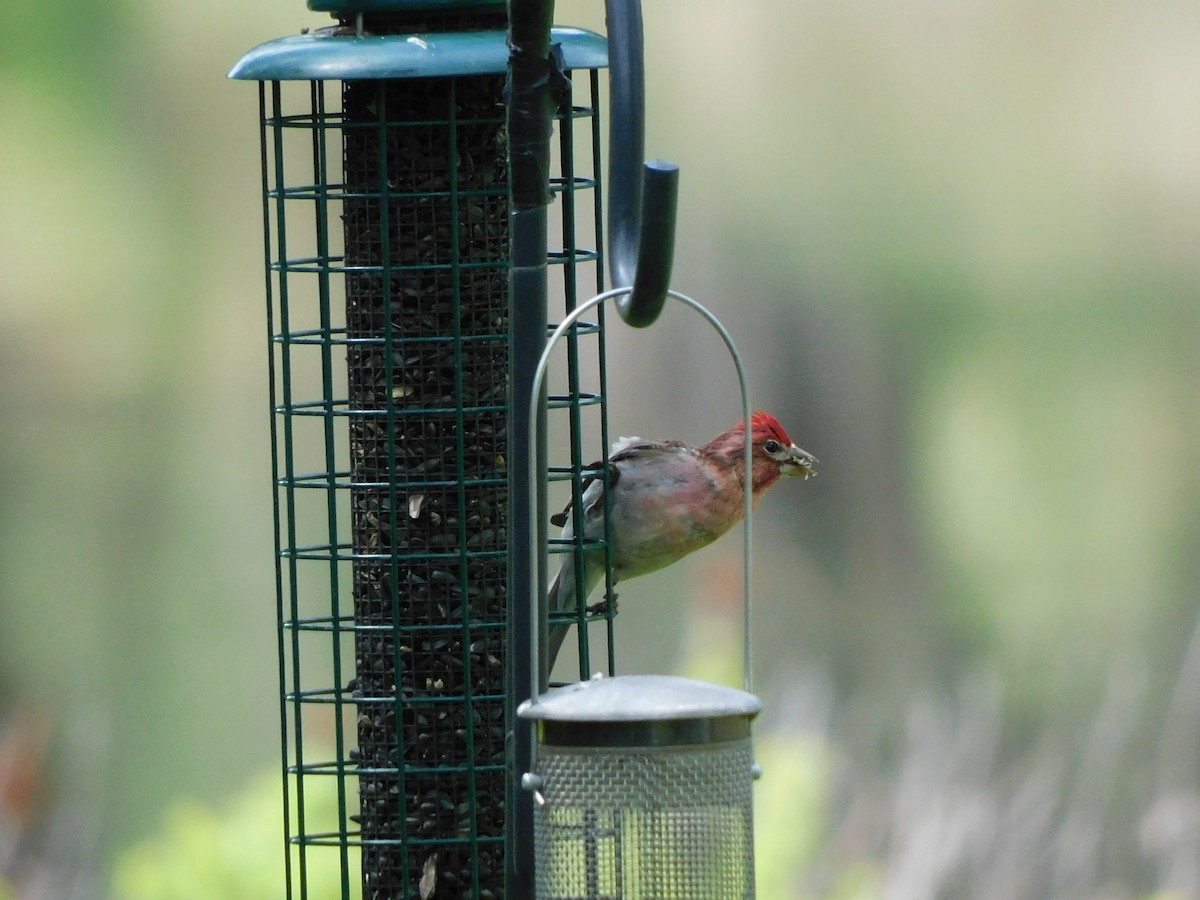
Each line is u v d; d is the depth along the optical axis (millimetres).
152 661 18922
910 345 21000
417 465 7707
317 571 18359
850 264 20766
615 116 5867
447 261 7688
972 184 20500
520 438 5645
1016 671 16734
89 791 15305
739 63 20391
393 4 7086
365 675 7766
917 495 20891
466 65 6793
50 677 18734
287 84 17719
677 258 20750
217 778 17141
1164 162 20359
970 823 11781
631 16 5887
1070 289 20812
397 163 7672
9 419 19703
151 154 19312
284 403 7523
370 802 7750
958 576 20594
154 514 19672
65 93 19078
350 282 7777
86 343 19719
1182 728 13133
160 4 19125
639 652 17672
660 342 20938
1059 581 20281
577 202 17609
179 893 9297
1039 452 20922
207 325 19703
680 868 5391
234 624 19234
